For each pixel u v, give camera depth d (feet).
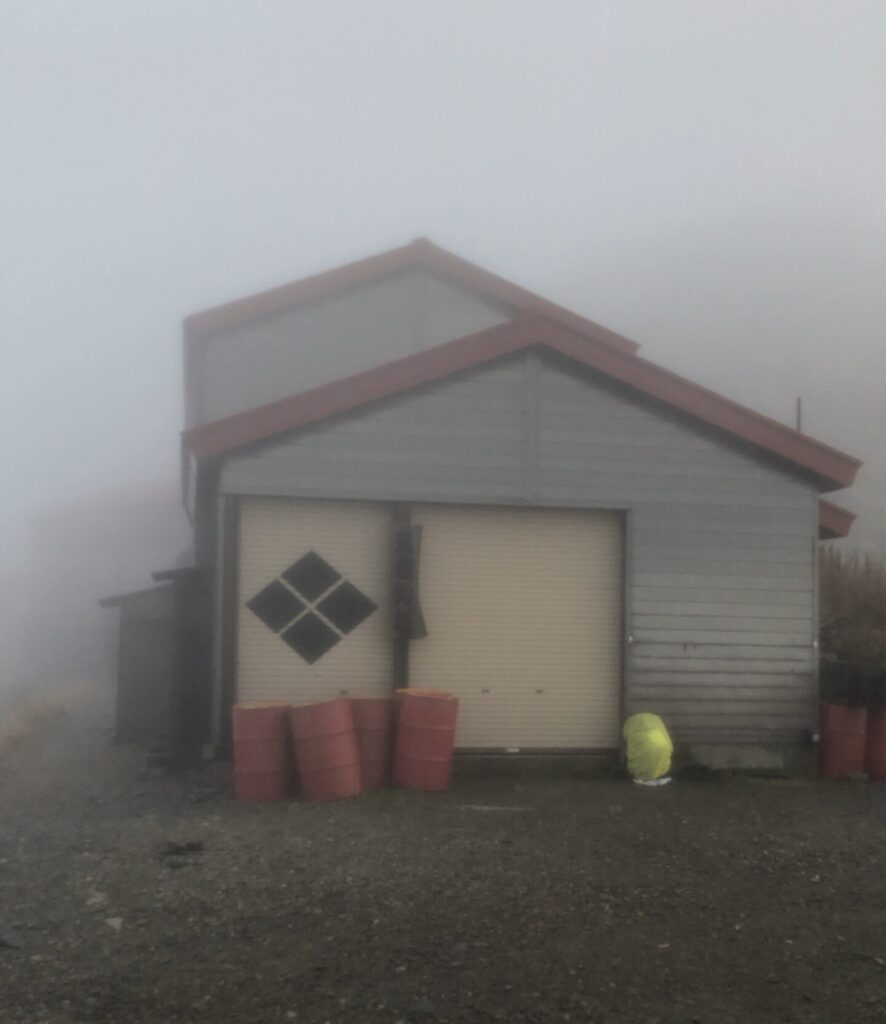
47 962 19.81
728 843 29.01
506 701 39.34
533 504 39.40
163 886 24.63
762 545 40.37
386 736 35.96
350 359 54.85
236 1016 17.40
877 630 56.49
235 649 38.24
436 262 55.72
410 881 24.93
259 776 34.12
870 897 24.09
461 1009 17.69
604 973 19.29
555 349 39.34
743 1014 17.61
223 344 54.03
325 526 38.93
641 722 38.47
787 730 39.96
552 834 29.81
